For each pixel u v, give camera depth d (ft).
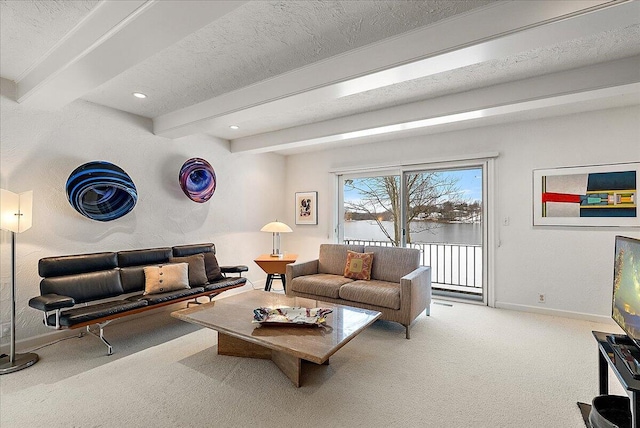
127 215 11.73
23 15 6.15
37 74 8.15
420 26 6.53
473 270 15.44
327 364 8.13
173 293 10.53
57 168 10.00
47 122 9.78
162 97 10.44
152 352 8.82
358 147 16.67
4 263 8.93
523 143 12.58
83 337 9.91
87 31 6.35
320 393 6.80
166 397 6.63
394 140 15.56
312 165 18.38
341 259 13.66
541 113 11.62
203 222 14.57
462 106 9.76
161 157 12.92
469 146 13.65
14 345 8.05
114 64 6.89
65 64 7.07
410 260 12.05
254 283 17.15
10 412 6.11
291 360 7.24
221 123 11.03
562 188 11.87
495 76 8.64
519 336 9.96
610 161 11.06
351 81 7.63
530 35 5.65
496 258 13.14
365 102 10.71
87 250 10.64
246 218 16.75
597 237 11.32
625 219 10.85
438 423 5.86
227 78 9.07
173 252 12.45
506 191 12.92
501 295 13.07
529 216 12.50
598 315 11.29
